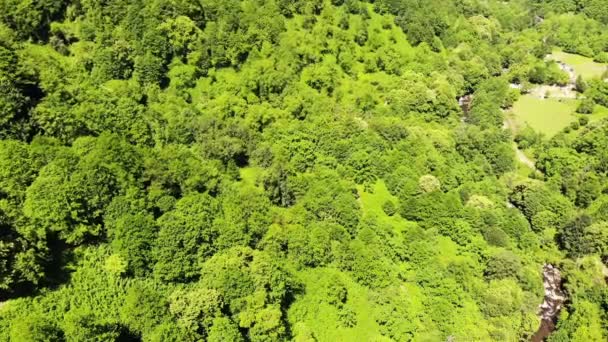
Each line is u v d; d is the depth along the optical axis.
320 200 120.88
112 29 138.50
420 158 142.00
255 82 146.38
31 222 83.94
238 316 89.00
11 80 99.25
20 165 88.00
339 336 100.12
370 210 128.62
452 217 127.38
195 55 144.38
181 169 106.06
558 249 137.12
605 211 138.00
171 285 91.25
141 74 134.88
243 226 102.75
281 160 127.81
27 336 70.75
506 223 134.50
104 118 109.50
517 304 113.44
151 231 92.00
